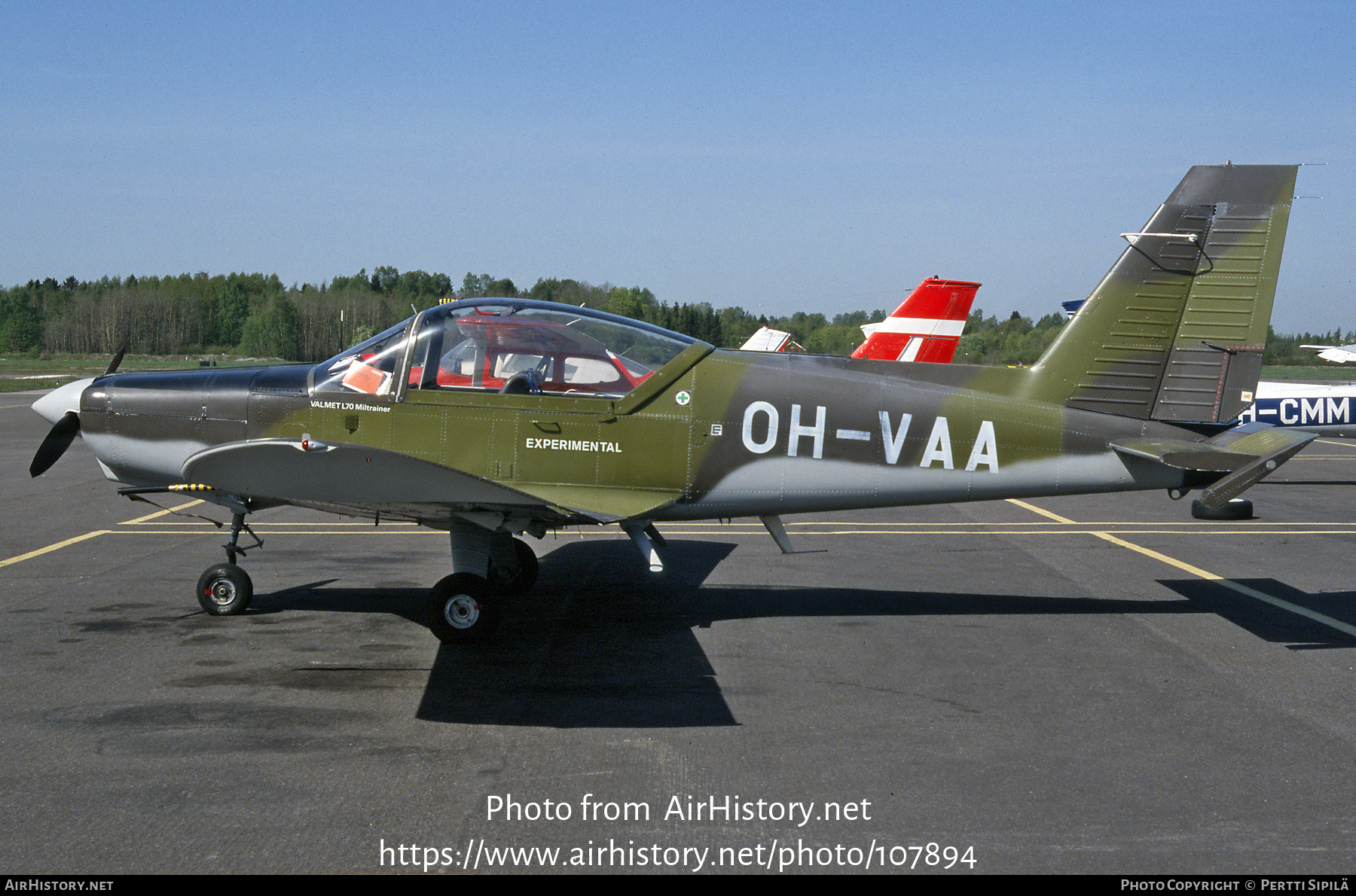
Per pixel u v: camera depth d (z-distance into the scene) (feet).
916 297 66.64
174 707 16.70
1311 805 13.34
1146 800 13.48
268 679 18.22
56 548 30.53
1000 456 22.91
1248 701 17.44
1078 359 23.18
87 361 319.06
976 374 23.21
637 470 22.18
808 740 15.55
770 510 23.00
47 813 12.80
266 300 418.10
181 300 410.72
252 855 11.83
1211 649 20.62
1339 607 24.25
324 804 13.15
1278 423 53.72
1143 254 23.08
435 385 21.94
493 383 21.99
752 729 15.99
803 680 18.48
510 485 21.97
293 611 23.18
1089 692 17.89
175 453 22.50
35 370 229.86
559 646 20.62
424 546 31.48
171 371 23.67
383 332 22.66
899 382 22.98
